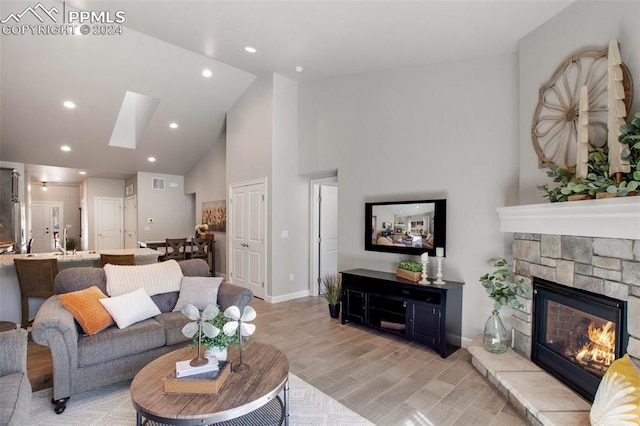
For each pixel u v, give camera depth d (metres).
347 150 4.59
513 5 2.46
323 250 5.68
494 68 3.25
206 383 1.70
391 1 2.54
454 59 3.49
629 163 1.89
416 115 3.84
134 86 5.11
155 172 8.49
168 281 3.22
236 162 5.91
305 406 2.31
